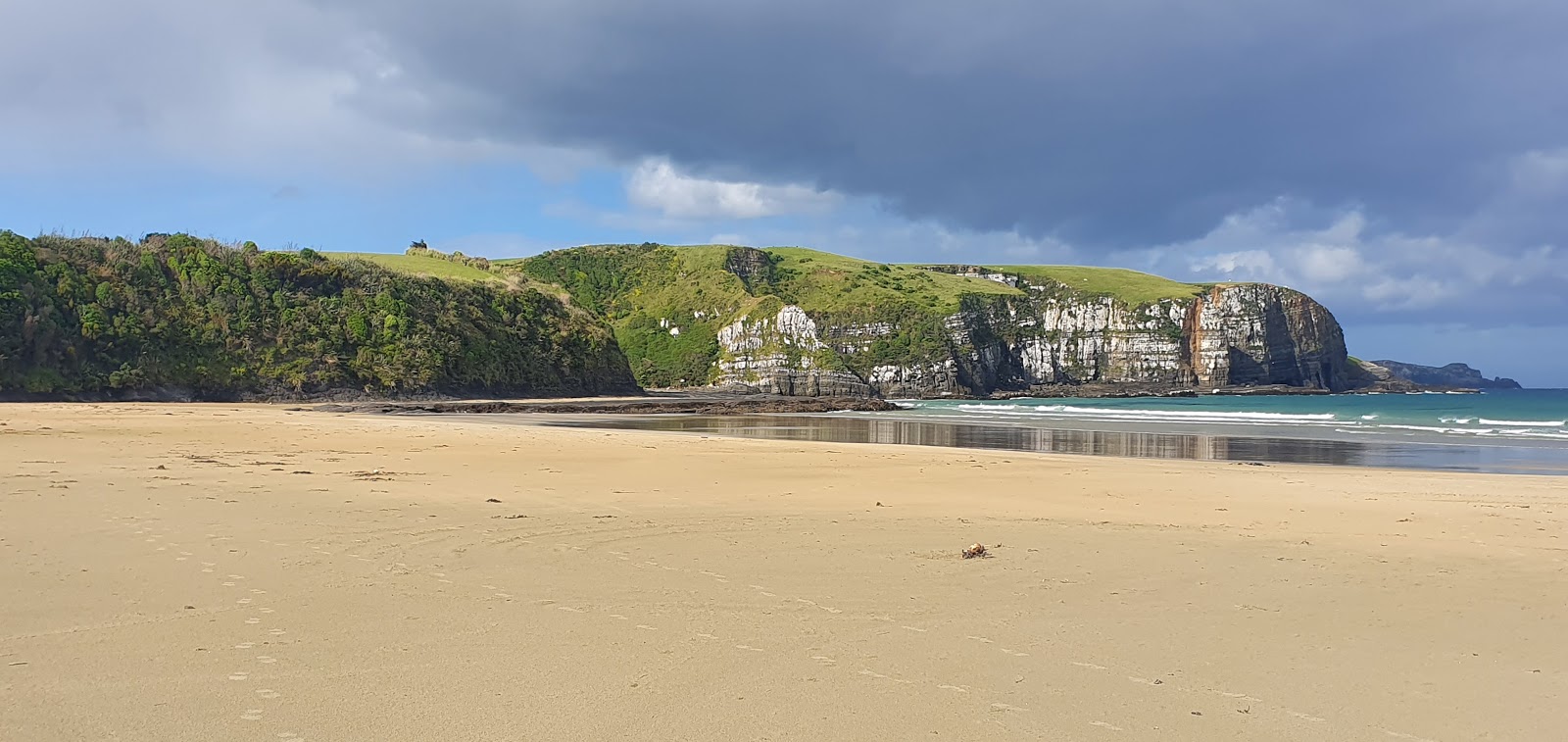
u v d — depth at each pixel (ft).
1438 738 17.44
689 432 132.46
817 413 254.88
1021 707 18.75
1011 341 566.77
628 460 74.33
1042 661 21.85
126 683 18.93
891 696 19.25
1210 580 30.68
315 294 260.21
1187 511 47.85
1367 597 28.45
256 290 246.27
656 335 503.20
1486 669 21.50
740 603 26.94
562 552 34.09
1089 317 572.51
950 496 53.47
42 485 48.01
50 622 23.08
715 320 495.00
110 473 54.65
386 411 207.21
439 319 278.05
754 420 190.80
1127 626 24.94
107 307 213.66
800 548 35.73
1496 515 46.75
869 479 62.13
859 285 591.37
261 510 41.86
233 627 23.07
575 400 285.64
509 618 24.61
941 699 19.12
